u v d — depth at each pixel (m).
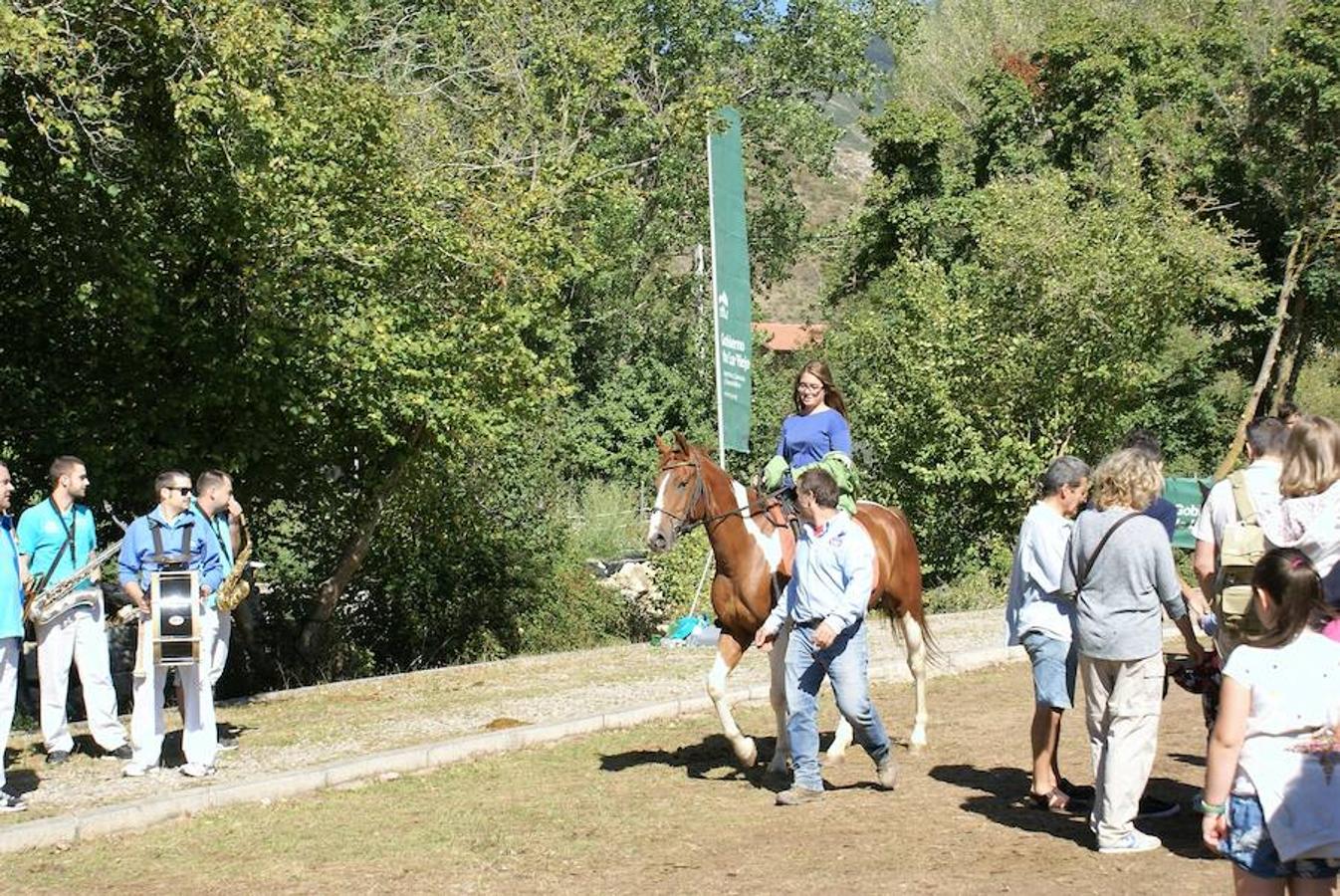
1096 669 7.66
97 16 13.72
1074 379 25.14
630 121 32.28
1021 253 24.89
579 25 24.89
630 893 7.18
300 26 15.52
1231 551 7.56
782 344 62.59
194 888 7.53
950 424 24.95
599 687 14.23
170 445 15.55
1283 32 32.59
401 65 23.89
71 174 14.38
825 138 37.75
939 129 32.56
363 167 16.50
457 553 21.92
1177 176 31.52
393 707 13.50
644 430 39.28
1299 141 32.66
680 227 38.84
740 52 37.25
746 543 9.77
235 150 14.74
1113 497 7.65
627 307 40.16
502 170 18.94
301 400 16.06
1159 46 34.00
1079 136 32.62
